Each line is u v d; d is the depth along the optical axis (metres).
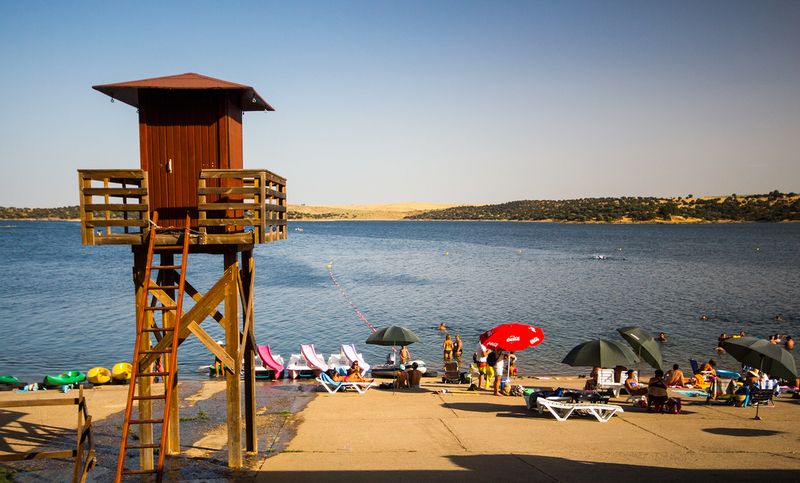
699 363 23.03
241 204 8.62
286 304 37.31
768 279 53.66
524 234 174.25
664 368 22.44
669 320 32.50
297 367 18.27
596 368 15.17
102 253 83.75
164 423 7.45
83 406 8.11
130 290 42.34
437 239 142.88
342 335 27.95
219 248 8.85
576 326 30.53
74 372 17.00
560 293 43.62
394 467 9.01
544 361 23.05
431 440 10.70
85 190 8.36
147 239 8.58
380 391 15.91
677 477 8.52
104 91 9.39
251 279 9.83
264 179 8.62
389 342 17.91
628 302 39.06
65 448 9.95
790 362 13.32
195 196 9.41
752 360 14.02
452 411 13.24
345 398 14.77
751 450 10.19
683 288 46.91
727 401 14.71
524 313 34.56
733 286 48.25
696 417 12.97
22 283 46.34
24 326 28.34
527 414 13.04
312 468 8.95
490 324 31.11
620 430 11.62
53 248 94.25
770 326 30.92
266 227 9.03
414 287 46.75
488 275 57.00
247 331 9.60
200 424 11.70
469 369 22.06
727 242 125.31
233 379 8.78
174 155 9.38
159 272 9.62
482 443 10.52
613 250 99.38
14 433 10.80
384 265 68.75
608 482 8.27
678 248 104.81
